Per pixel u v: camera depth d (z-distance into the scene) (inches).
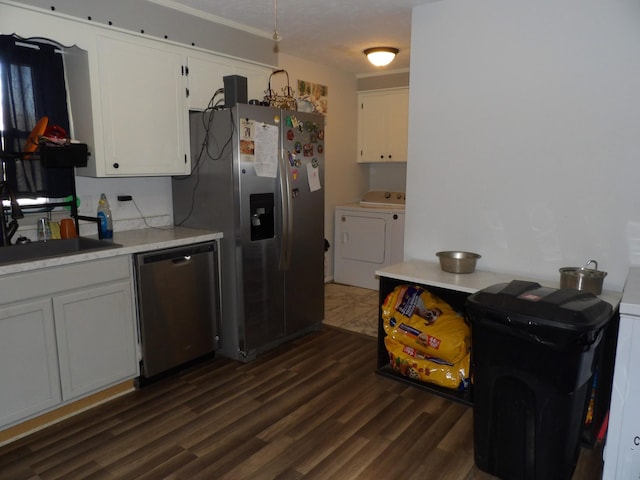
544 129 102.6
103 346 100.4
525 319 69.2
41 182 106.8
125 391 108.3
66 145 100.3
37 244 104.7
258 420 96.8
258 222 124.0
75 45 102.0
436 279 102.8
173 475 79.7
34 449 86.8
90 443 88.8
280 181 125.4
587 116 97.3
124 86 111.3
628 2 90.5
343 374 118.0
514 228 109.3
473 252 116.1
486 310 73.4
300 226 134.6
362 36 148.6
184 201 132.0
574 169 100.0
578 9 95.7
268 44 149.1
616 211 96.3
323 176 140.7
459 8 110.7
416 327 109.0
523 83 104.0
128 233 121.1
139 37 113.3
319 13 126.5
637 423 64.4
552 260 105.2
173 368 116.6
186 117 125.5
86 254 94.6
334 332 147.1
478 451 80.3
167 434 91.8
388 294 116.6
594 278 89.9
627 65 91.9
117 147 111.3
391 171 218.2
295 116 129.0
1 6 91.8
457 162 115.6
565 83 99.0
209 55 130.3
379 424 95.3
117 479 78.7
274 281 129.6
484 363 76.4
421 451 86.4
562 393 69.7
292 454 85.5
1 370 84.6
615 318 85.4
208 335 123.1
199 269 118.4
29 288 86.7
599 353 79.8
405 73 195.0
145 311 107.1
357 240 198.5
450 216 118.6
